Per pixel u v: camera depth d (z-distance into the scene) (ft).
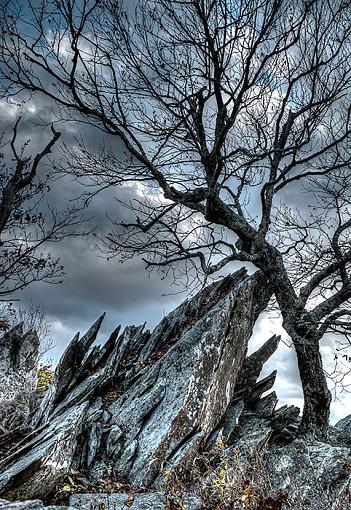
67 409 42.63
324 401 45.03
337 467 36.11
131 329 53.21
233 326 44.65
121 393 43.83
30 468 26.40
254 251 48.14
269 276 49.08
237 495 22.62
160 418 37.04
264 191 51.75
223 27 41.32
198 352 40.63
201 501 23.52
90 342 50.34
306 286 49.47
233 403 44.24
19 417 53.21
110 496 26.68
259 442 36.73
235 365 44.11
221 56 42.45
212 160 44.98
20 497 25.88
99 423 38.06
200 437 35.63
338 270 49.08
